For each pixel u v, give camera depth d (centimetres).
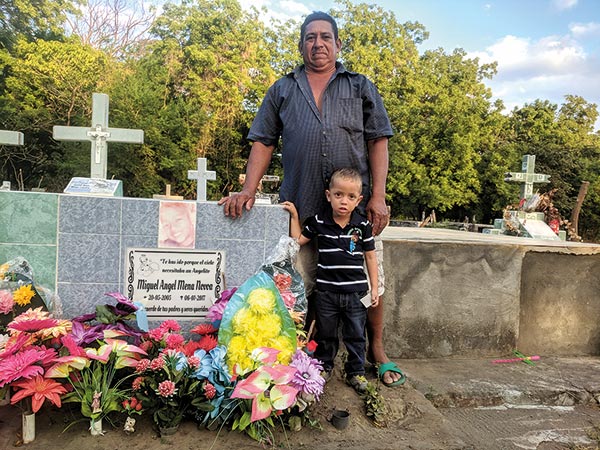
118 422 218
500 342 392
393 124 2717
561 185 2897
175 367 212
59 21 2820
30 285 234
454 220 3216
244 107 2997
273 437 212
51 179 2339
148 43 2886
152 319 264
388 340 371
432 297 377
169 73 2820
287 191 288
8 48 2527
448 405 305
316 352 274
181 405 214
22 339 203
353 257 264
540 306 412
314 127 274
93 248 258
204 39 2964
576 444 260
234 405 215
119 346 213
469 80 3000
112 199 258
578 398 320
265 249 276
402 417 250
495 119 2872
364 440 223
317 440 219
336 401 253
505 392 313
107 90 2411
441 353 380
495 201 2972
